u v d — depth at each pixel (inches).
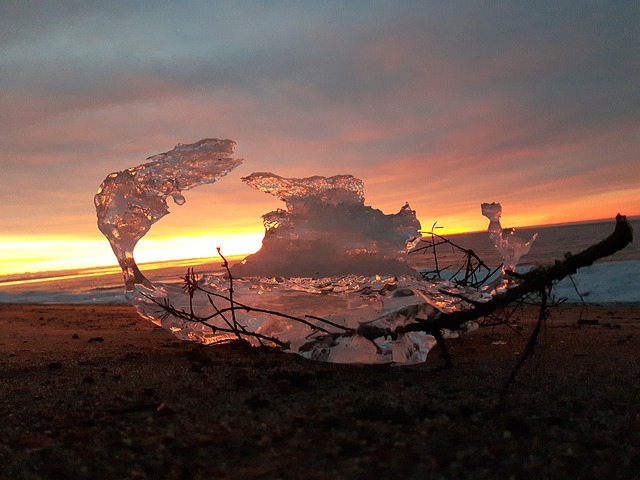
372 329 153.3
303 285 172.4
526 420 109.7
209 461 94.0
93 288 738.2
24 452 102.1
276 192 202.1
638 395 126.2
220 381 142.8
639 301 361.4
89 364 172.7
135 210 183.2
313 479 85.6
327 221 197.6
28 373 164.1
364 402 121.6
